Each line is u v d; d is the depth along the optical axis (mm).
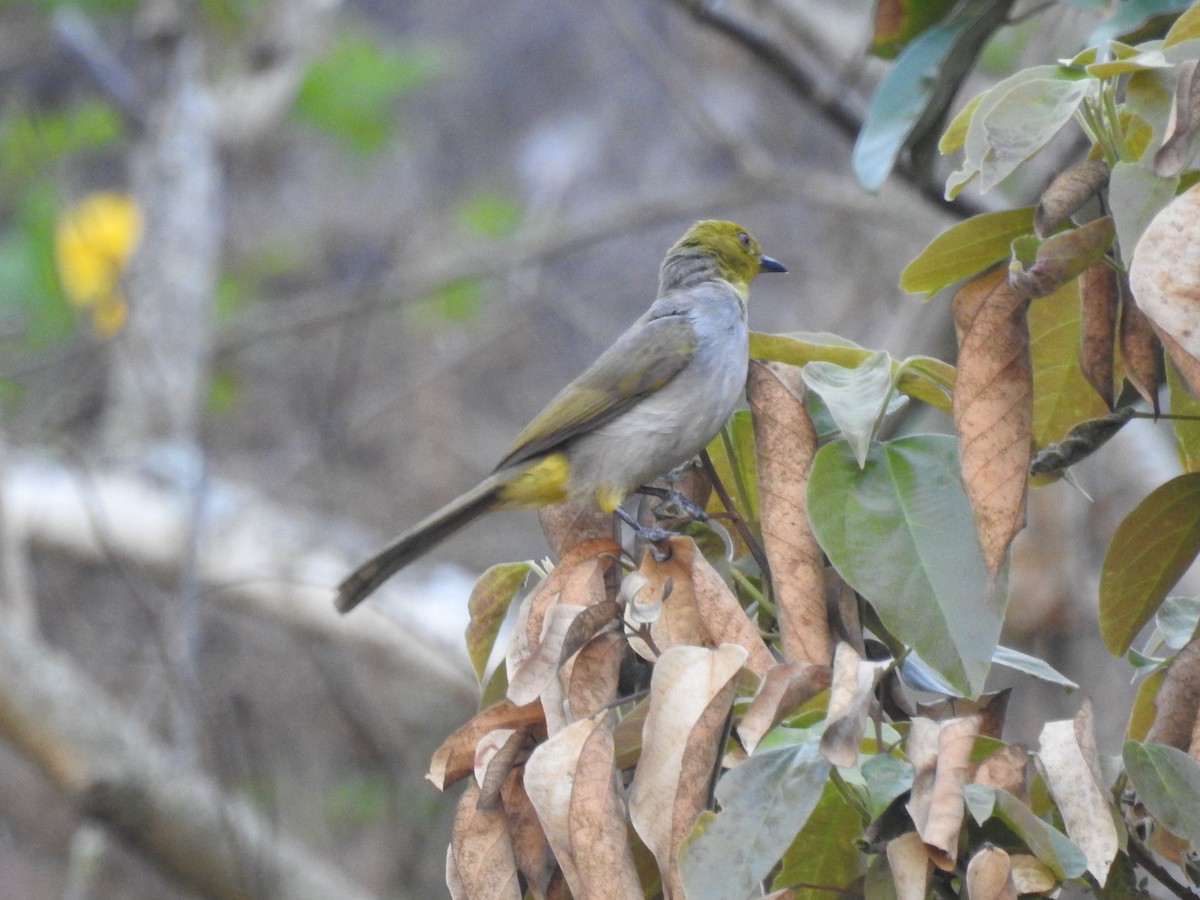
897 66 7801
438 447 23172
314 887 12797
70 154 20031
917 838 4641
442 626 16188
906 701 5480
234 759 13469
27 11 23062
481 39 29594
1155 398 5383
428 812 17891
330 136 20281
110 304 19250
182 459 17703
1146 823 5238
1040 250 5004
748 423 6238
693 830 4695
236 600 16797
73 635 19734
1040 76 5090
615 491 8000
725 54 24266
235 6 20812
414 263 23922
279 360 24031
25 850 20266
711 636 5301
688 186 27219
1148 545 5500
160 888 19172
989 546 5066
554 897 5445
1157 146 4875
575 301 24531
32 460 17812
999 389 5164
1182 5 6508
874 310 19797
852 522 5219
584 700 5328
